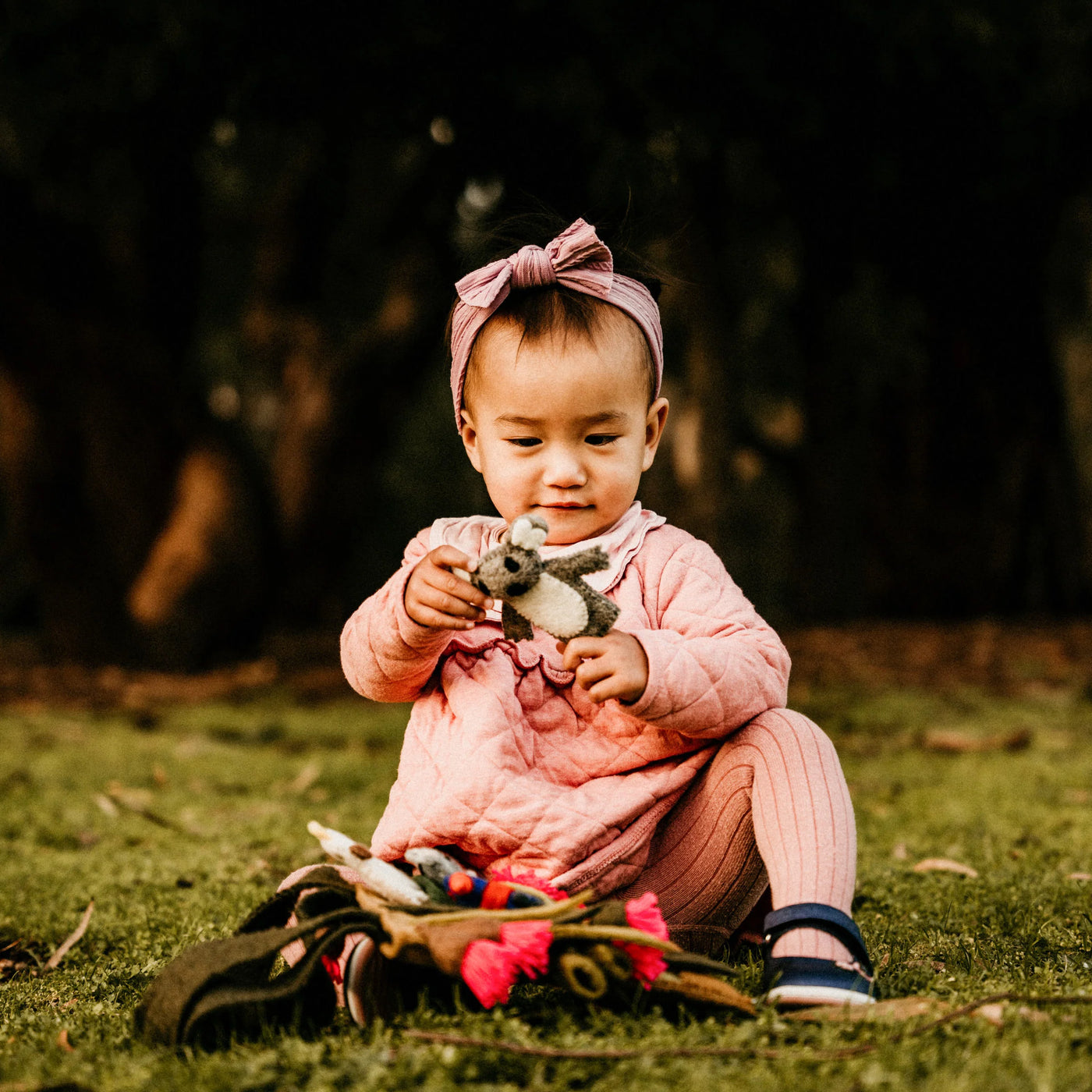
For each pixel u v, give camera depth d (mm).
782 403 17125
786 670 2000
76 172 8961
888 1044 1574
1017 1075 1468
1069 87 8898
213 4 7102
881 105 8039
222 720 6848
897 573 12500
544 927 1642
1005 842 3539
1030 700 7273
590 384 1978
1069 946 2285
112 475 9828
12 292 9453
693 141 7582
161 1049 1676
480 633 2006
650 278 2236
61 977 2270
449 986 1814
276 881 3078
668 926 1973
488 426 2043
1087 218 13328
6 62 7637
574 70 7074
